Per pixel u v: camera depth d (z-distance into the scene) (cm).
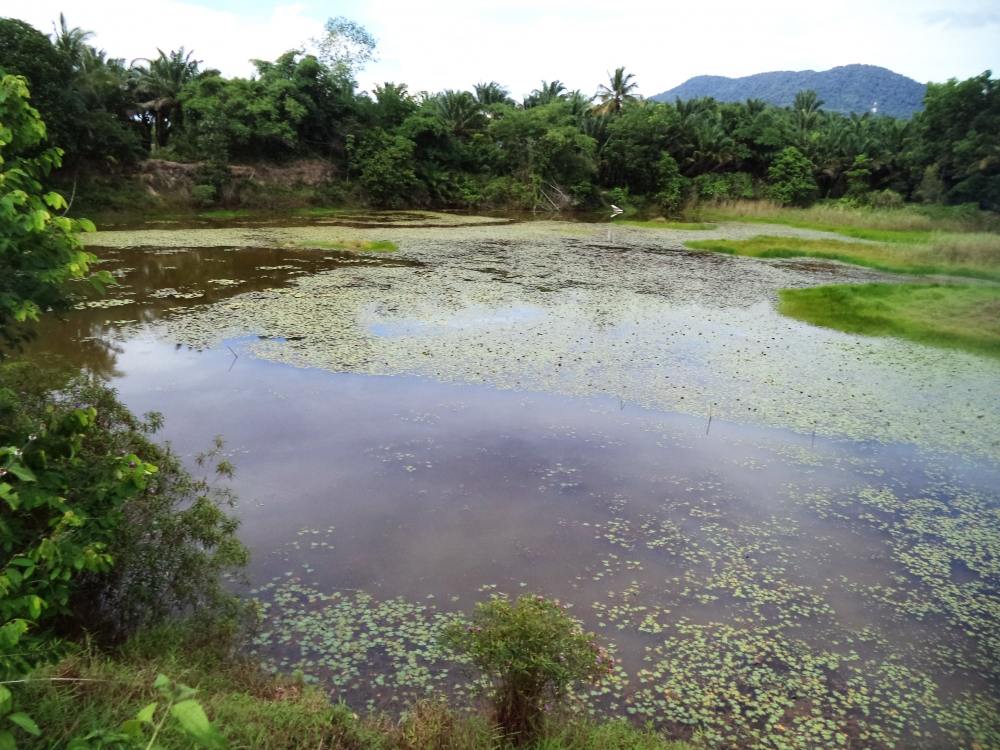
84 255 317
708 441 824
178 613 443
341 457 738
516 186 4531
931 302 1664
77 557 265
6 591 237
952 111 4291
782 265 2317
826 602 534
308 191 3688
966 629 511
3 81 296
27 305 294
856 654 478
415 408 886
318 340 1173
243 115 3478
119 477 317
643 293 1719
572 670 343
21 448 288
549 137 4472
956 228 3616
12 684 278
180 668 374
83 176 2819
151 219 2894
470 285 1723
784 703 431
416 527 608
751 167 5300
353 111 4103
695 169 5266
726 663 463
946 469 777
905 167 4759
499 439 802
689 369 1094
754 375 1075
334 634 470
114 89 3044
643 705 422
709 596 533
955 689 450
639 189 5097
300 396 914
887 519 664
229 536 501
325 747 317
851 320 1477
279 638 464
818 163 5075
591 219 4044
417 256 2222
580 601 518
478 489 681
